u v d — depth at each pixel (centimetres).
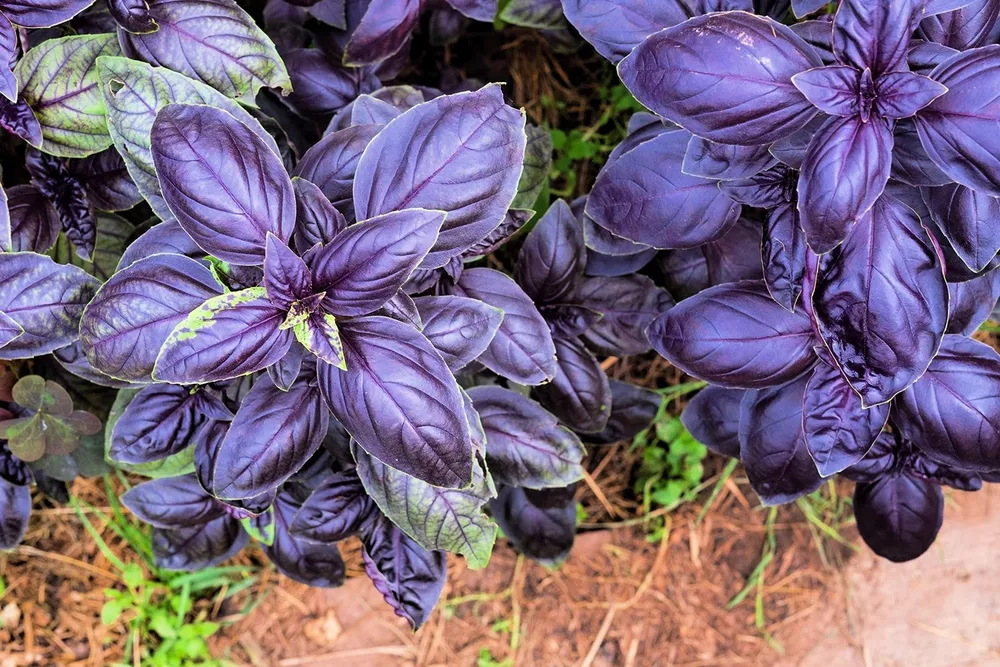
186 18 55
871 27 50
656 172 57
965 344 56
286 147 59
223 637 73
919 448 58
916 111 51
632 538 75
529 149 60
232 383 56
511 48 74
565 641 74
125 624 72
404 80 73
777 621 75
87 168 57
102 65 51
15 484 61
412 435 50
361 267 50
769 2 57
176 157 49
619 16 55
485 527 56
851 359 53
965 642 74
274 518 62
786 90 51
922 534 62
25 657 70
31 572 71
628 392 66
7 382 59
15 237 56
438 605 73
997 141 50
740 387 57
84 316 51
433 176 51
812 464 58
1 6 52
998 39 55
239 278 52
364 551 59
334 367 51
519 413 59
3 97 54
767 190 56
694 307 57
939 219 55
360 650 73
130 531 71
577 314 61
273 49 55
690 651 74
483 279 58
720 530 76
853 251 53
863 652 75
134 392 59
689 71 51
